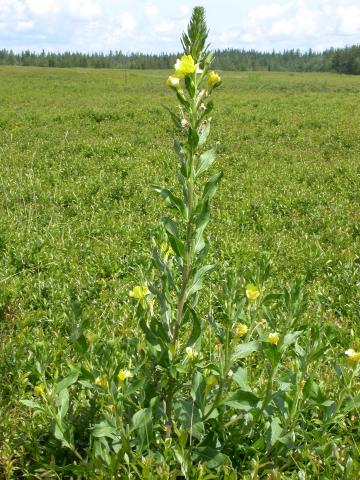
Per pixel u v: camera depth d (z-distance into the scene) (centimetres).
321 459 275
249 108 2408
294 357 370
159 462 256
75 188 923
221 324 426
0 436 316
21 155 1262
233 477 243
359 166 1136
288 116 2048
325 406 276
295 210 828
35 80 4675
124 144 1350
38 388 261
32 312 482
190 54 232
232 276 270
